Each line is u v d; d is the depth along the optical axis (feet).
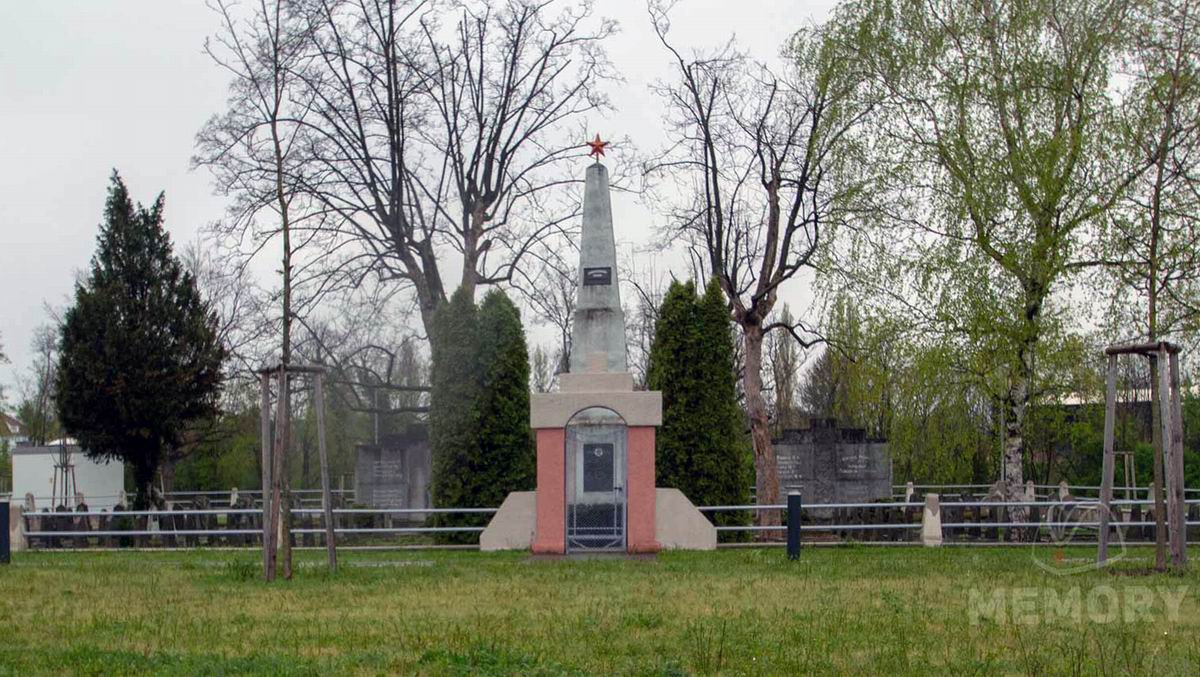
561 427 80.48
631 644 41.04
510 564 72.64
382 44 116.06
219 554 85.87
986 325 86.38
